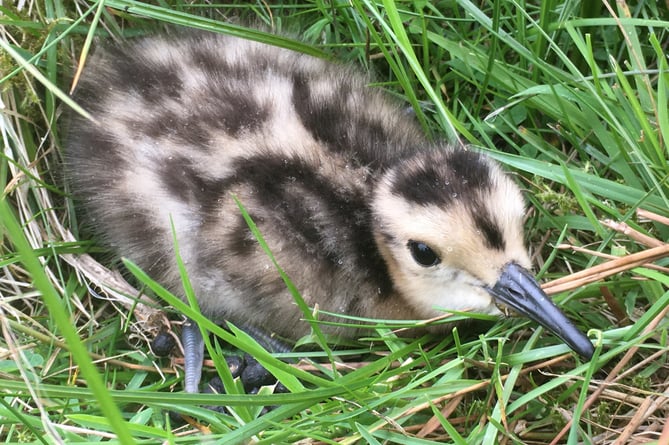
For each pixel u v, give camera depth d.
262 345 0.33
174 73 0.33
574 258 0.32
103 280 0.33
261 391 0.30
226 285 0.32
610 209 0.31
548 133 0.35
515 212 0.30
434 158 0.31
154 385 0.31
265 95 0.32
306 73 0.33
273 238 0.31
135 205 0.32
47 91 0.33
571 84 0.33
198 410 0.29
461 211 0.30
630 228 0.30
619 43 0.35
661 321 0.30
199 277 0.32
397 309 0.32
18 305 0.33
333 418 0.28
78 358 0.23
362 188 0.31
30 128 0.34
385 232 0.31
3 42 0.28
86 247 0.33
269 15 0.36
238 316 0.33
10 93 0.33
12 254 0.32
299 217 0.31
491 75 0.34
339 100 0.33
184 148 0.32
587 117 0.33
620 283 0.30
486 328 0.32
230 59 0.33
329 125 0.32
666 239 0.31
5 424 0.29
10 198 0.33
